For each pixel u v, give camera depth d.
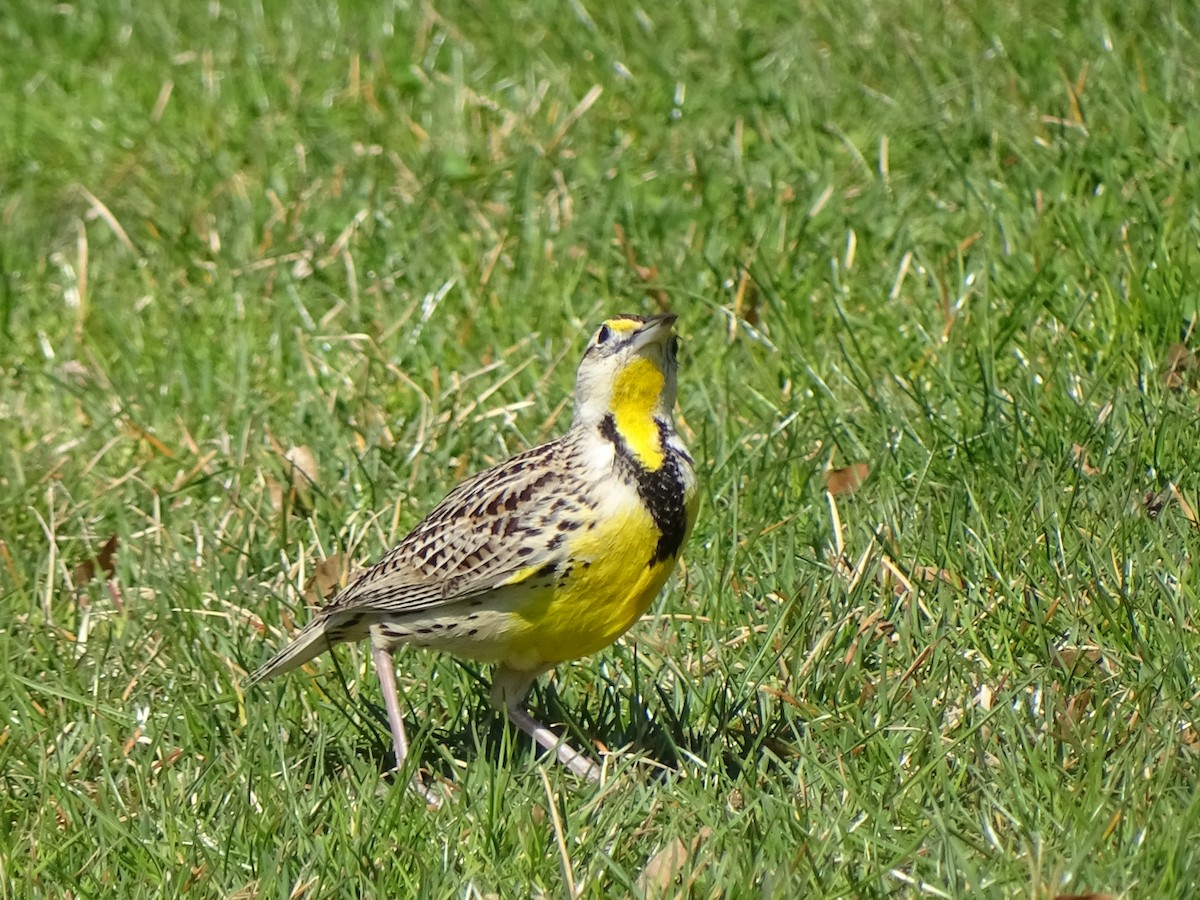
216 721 8.80
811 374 11.43
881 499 9.97
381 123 15.62
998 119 14.09
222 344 13.05
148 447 11.90
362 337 12.68
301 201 14.69
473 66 16.55
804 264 13.01
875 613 9.09
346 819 7.79
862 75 15.36
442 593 8.10
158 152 15.73
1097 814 7.18
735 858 7.14
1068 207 12.55
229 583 10.23
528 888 7.27
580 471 7.92
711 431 11.24
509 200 14.38
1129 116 13.66
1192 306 11.34
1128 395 10.52
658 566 8.01
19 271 14.55
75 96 17.00
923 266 12.48
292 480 10.96
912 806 7.54
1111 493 9.52
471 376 12.01
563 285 13.16
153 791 8.23
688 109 15.33
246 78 16.75
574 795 8.12
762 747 8.40
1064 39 15.02
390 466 11.28
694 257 13.24
